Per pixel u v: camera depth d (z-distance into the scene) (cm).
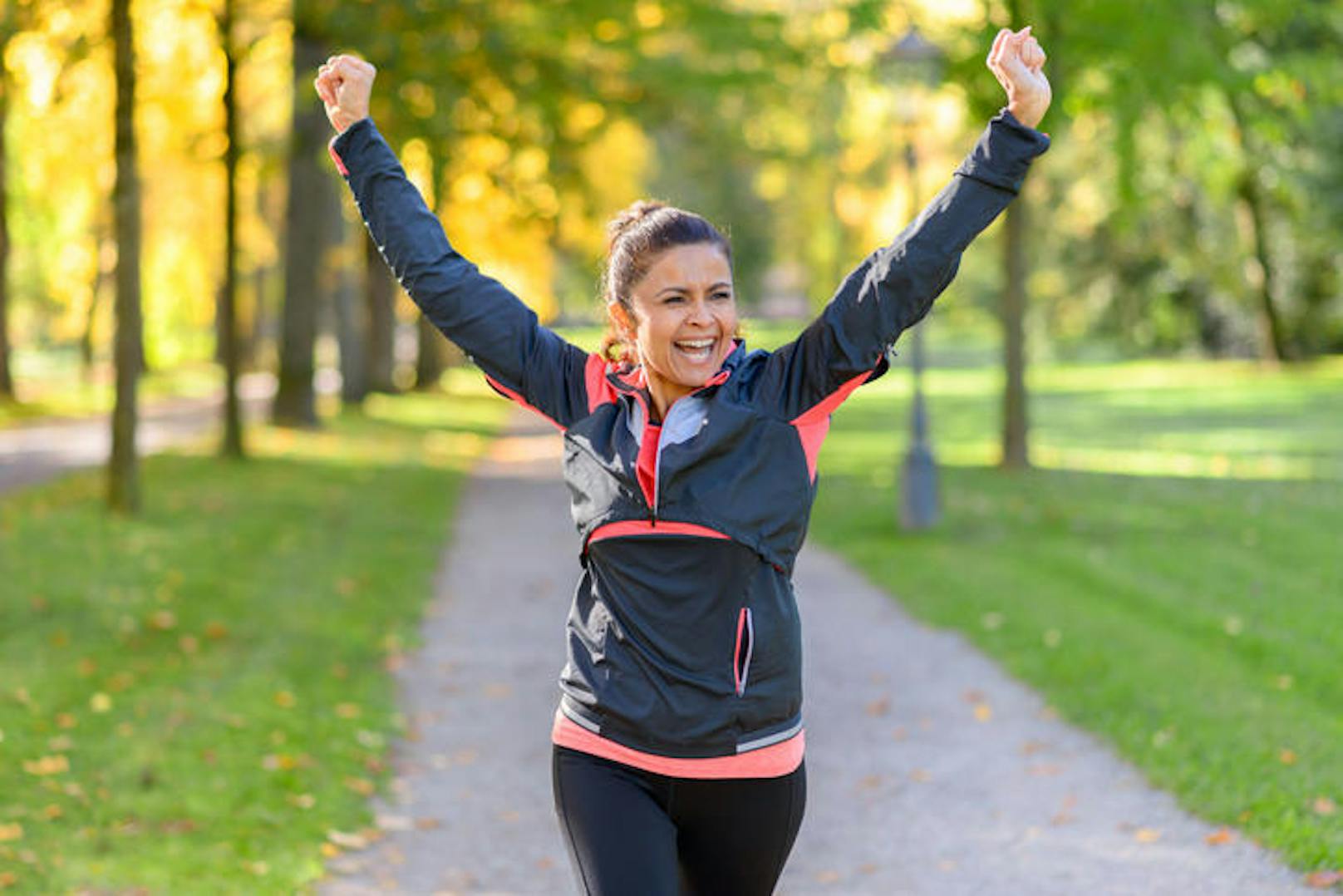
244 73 2484
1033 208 3953
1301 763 641
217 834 577
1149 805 616
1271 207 3769
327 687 824
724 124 2108
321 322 5744
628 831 289
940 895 535
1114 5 1518
